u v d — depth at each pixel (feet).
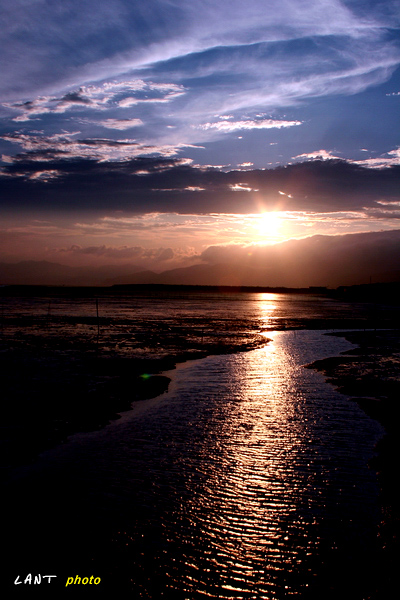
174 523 31.50
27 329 158.92
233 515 32.63
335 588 25.36
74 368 86.12
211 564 27.40
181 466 41.24
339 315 292.61
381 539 29.73
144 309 309.22
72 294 625.41
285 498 35.24
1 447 45.21
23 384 71.77
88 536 29.94
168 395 68.54
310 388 74.23
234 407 61.93
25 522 31.48
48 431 50.26
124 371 84.99
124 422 54.49
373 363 100.58
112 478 38.55
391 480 38.45
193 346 125.08
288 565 27.25
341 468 41.09
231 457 43.55
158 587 25.44
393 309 384.47
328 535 30.22
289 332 176.76
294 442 47.98
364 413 59.36
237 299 597.11
